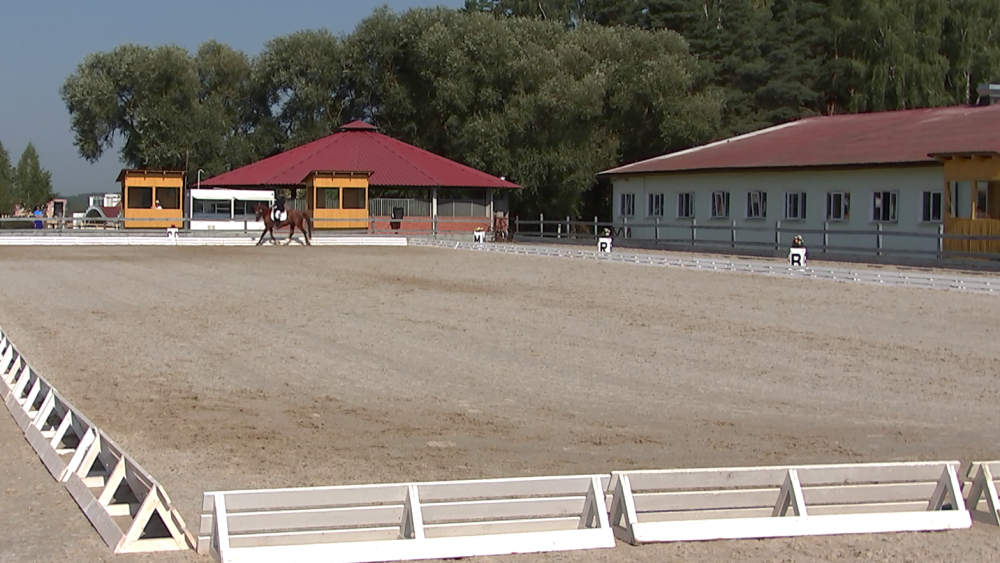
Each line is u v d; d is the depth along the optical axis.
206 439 11.12
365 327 20.08
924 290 25.89
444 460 10.35
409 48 67.25
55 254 38.56
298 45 68.31
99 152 67.94
